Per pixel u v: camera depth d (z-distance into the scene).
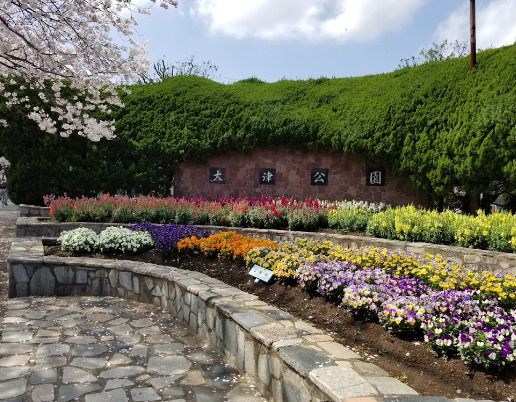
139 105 12.88
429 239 6.60
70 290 5.58
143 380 3.20
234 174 12.00
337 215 8.55
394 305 3.02
